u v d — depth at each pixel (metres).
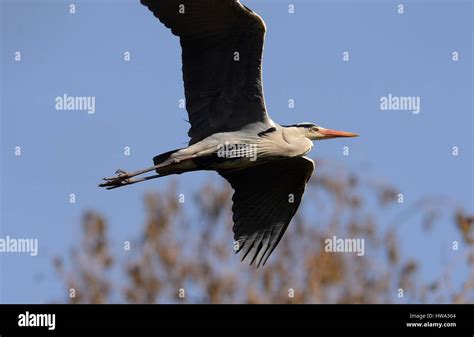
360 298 16.89
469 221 16.16
